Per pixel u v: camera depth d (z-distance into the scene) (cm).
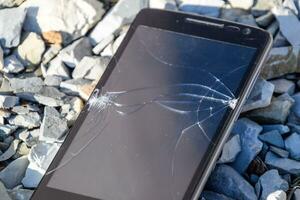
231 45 38
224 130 36
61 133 39
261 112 39
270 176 37
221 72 37
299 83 40
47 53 41
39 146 38
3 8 42
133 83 38
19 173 38
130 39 39
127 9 42
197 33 39
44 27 42
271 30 41
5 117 39
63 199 35
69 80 40
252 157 38
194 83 37
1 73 41
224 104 36
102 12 42
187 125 36
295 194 36
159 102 37
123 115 37
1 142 39
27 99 40
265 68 40
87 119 37
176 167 35
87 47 42
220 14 42
